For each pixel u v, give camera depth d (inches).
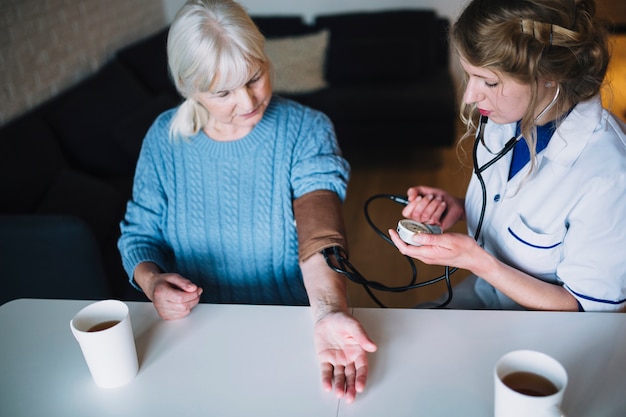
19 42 93.4
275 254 53.4
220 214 53.0
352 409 32.9
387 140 139.1
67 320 42.6
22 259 69.6
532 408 26.4
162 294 41.3
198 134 52.2
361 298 88.0
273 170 52.3
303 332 39.4
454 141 138.0
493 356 36.1
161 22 153.9
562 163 40.9
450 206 54.0
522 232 43.7
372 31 154.3
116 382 35.7
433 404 32.9
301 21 158.7
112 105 107.1
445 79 146.4
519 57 35.8
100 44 120.0
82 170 98.9
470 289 54.6
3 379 37.3
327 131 53.3
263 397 34.2
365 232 107.5
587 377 34.0
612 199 38.9
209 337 39.4
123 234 52.9
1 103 88.9
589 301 40.1
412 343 37.6
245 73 44.0
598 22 37.2
